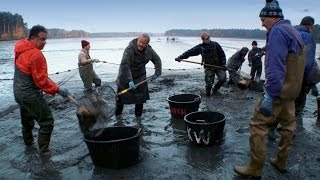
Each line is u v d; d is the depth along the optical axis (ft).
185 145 20.56
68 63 95.40
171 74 54.44
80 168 17.74
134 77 25.23
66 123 25.81
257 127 15.08
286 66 14.08
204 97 34.94
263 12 14.24
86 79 37.19
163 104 31.68
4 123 26.37
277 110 14.73
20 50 18.35
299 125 23.93
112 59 103.71
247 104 31.32
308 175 16.25
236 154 18.90
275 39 13.57
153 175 16.70
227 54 103.76
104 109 19.25
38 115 19.07
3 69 75.20
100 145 16.96
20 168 17.97
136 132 18.28
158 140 21.57
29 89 18.54
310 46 19.44
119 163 17.28
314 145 20.02
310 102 31.12
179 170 17.19
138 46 24.23
